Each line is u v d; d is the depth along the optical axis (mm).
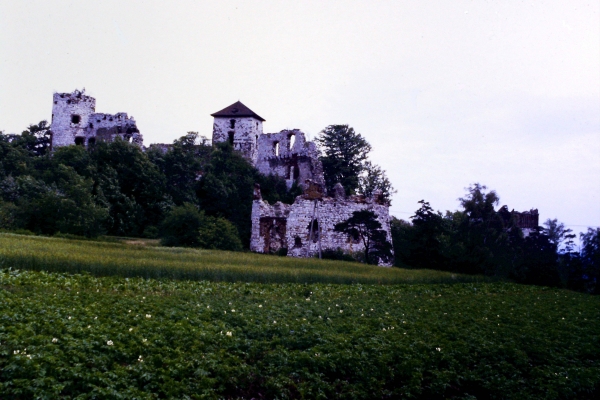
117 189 79875
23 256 38969
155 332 23234
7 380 17594
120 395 17516
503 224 85938
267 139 94375
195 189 84875
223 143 89812
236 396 20391
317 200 72250
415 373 22312
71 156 85562
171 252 54688
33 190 75438
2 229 66250
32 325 21891
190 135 90938
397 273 53469
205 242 67438
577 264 67750
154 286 36875
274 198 84250
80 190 72062
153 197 81812
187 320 25719
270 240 73250
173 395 18562
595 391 24531
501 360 25125
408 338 25969
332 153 102438
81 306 26359
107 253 47875
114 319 24688
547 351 26562
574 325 32812
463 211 85500
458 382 22719
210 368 20672
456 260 67000
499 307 37969
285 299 35469
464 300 40906
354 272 51625
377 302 36719
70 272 39094
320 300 36219
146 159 85125
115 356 20328
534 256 73438
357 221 69875
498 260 72688
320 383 21000
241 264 49719
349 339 24891
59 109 99750
